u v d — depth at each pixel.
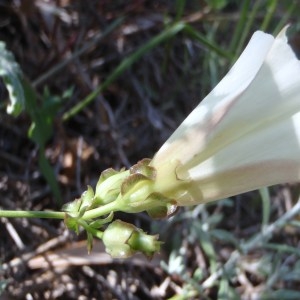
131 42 0.37
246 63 0.18
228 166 0.19
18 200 0.31
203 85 0.35
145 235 0.19
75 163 0.32
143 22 0.37
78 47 0.35
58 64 0.34
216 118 0.19
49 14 0.35
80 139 0.33
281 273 0.29
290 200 0.33
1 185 0.31
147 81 0.36
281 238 0.33
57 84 0.34
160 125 0.35
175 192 0.19
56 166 0.32
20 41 0.35
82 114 0.34
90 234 0.20
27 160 0.32
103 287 0.29
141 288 0.30
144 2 0.38
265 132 0.19
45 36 0.35
